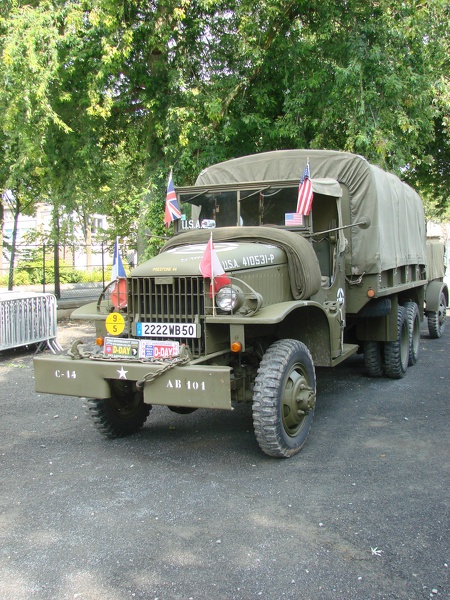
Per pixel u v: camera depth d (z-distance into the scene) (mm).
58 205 12789
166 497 4238
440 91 11836
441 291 11930
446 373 8578
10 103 10445
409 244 8906
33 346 11070
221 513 3951
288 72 11969
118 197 14156
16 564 3342
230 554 3402
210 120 11414
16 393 7680
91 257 20703
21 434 5895
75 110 11898
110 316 5051
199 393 4422
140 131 12906
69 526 3807
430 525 3715
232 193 6320
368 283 7109
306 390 5066
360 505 4027
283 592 3012
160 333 4914
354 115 10930
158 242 11562
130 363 4703
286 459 4992
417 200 9633
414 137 11500
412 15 10828
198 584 3100
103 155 13539
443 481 4438
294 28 12156
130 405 5785
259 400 4758
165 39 10883
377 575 3154
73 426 6164
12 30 10094
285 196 6105
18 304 9969
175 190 6562
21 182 14359
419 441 5430
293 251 5555
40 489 4438
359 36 10914
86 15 11055
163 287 4949
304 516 3877
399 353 8016
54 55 9945
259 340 5461
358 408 6664
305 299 5609
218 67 11750
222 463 4934
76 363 4910
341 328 6328
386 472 4648
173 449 5340
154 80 11711
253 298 4766
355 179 7070
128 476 4672
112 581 3145
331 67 11625
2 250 18656
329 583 3086
